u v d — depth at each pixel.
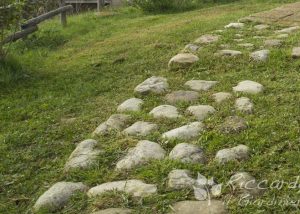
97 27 9.30
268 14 7.70
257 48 5.86
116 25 9.20
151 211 3.05
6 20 6.05
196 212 2.97
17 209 3.44
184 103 4.58
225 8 9.59
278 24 7.03
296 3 8.59
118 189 3.30
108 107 4.92
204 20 8.26
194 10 10.10
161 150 3.74
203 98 4.63
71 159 3.84
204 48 6.06
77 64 6.49
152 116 4.38
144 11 10.52
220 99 4.54
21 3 6.13
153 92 4.96
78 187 3.45
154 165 3.51
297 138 3.65
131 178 3.45
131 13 10.64
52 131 4.53
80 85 5.64
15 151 4.23
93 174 3.58
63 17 9.59
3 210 3.44
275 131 3.79
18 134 4.49
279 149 3.54
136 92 5.05
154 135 3.98
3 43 6.32
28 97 5.43
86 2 13.41
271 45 5.88
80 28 9.22
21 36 7.96
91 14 11.02
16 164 4.02
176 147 3.71
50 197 3.36
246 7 9.43
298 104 4.22
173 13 10.13
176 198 3.14
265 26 6.98
